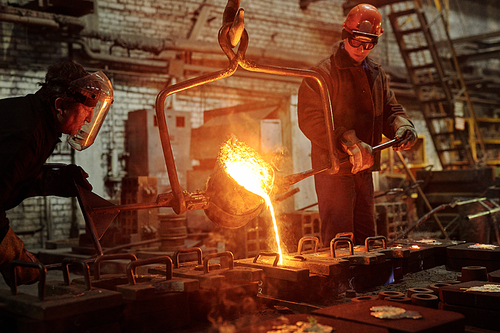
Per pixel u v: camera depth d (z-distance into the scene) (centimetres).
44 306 130
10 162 154
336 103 265
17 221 657
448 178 534
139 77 766
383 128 290
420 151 1034
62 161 682
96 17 722
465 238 464
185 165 706
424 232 512
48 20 641
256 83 893
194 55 822
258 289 195
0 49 656
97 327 141
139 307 153
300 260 201
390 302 149
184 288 161
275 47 928
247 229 345
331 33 1011
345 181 270
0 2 641
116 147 734
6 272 166
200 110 825
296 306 177
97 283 165
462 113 1126
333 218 271
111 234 456
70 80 169
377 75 279
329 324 128
